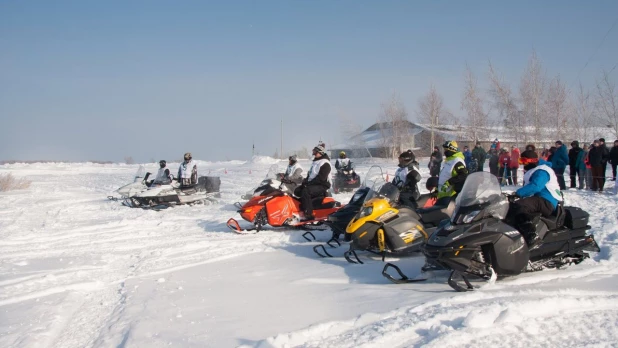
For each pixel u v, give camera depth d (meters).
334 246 8.60
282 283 6.28
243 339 4.24
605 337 3.88
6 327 4.91
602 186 13.06
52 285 6.53
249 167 39.41
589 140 26.72
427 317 4.30
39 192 23.67
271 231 10.52
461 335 3.88
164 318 4.94
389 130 43.50
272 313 4.98
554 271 6.18
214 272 7.07
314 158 10.64
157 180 16.39
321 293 5.69
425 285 5.86
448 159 8.09
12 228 11.76
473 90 32.41
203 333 4.45
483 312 4.19
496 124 32.03
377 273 6.64
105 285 6.61
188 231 10.85
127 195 17.23
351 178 19.34
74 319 5.23
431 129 40.81
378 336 3.97
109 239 10.05
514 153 16.83
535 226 5.95
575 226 6.25
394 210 7.36
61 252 8.87
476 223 5.70
